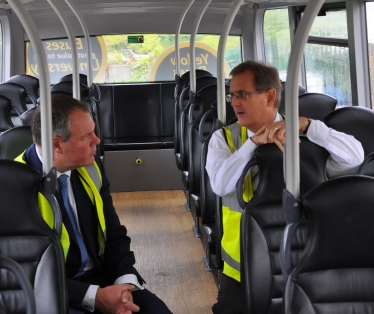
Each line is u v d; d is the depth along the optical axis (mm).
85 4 7242
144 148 6625
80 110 2344
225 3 7398
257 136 2502
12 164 1990
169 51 7621
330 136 2502
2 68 7477
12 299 2006
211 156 2736
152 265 4418
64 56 7559
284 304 1812
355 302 1805
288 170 1875
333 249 1776
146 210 5902
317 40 5410
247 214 2441
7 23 7336
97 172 2604
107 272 2584
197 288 3986
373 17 4426
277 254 2443
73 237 2441
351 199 1768
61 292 2029
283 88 4340
